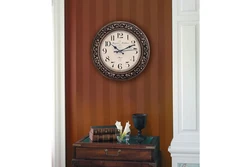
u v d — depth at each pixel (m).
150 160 2.28
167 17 2.79
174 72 2.54
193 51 2.51
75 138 2.96
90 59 2.94
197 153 2.46
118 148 2.33
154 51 2.82
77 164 2.38
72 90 2.96
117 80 2.89
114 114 2.90
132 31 2.83
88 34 2.93
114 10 2.89
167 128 2.80
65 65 2.95
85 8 2.92
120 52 2.86
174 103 2.55
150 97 2.83
